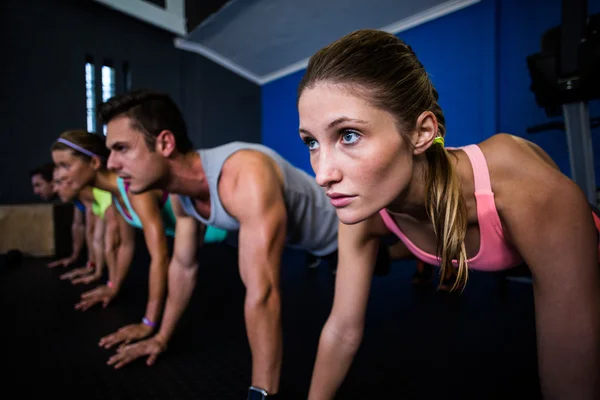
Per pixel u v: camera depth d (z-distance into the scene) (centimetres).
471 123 240
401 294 158
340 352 57
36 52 308
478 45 234
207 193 85
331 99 31
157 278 110
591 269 40
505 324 121
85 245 301
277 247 71
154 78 380
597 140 189
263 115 446
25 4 300
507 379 86
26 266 235
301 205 94
